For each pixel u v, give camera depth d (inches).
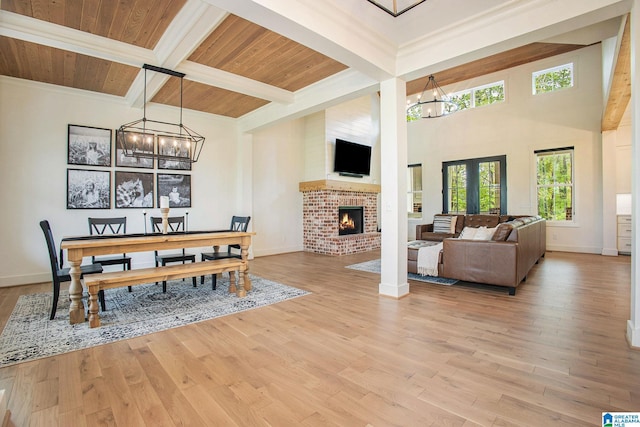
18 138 164.2
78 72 155.9
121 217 188.4
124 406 64.9
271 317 117.3
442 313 120.0
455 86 314.2
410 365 80.8
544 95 267.4
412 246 189.5
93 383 73.6
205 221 231.1
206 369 79.9
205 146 231.8
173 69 142.6
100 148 187.5
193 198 225.1
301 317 117.0
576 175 255.4
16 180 163.9
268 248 269.9
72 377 76.2
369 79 147.3
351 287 160.2
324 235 275.0
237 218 204.2
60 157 175.3
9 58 140.3
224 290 155.7
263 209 266.5
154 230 183.0
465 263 154.3
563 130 259.3
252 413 62.5
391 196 142.6
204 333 102.9
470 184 305.9
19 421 60.1
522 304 130.0
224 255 169.0
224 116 238.7
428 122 332.2
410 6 104.0
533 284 162.1
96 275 118.8
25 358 85.6
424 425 58.5
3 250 161.2
